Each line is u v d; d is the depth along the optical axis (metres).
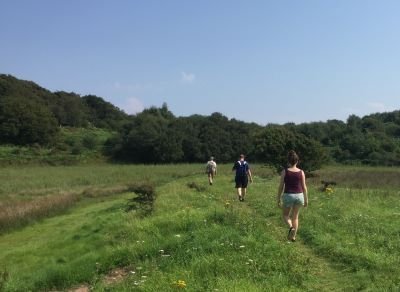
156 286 8.80
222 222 14.27
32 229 22.05
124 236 14.69
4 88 128.88
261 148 42.41
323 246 11.47
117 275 11.35
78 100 153.75
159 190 27.27
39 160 89.31
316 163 39.97
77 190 37.81
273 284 8.53
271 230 13.35
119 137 106.19
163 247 12.19
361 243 11.76
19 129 103.00
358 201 19.34
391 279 8.81
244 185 21.48
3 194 34.88
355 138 86.12
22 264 14.66
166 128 104.50
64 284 11.30
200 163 99.38
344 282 8.99
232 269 9.54
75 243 16.16
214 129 104.75
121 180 48.66
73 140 111.06
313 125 94.81
